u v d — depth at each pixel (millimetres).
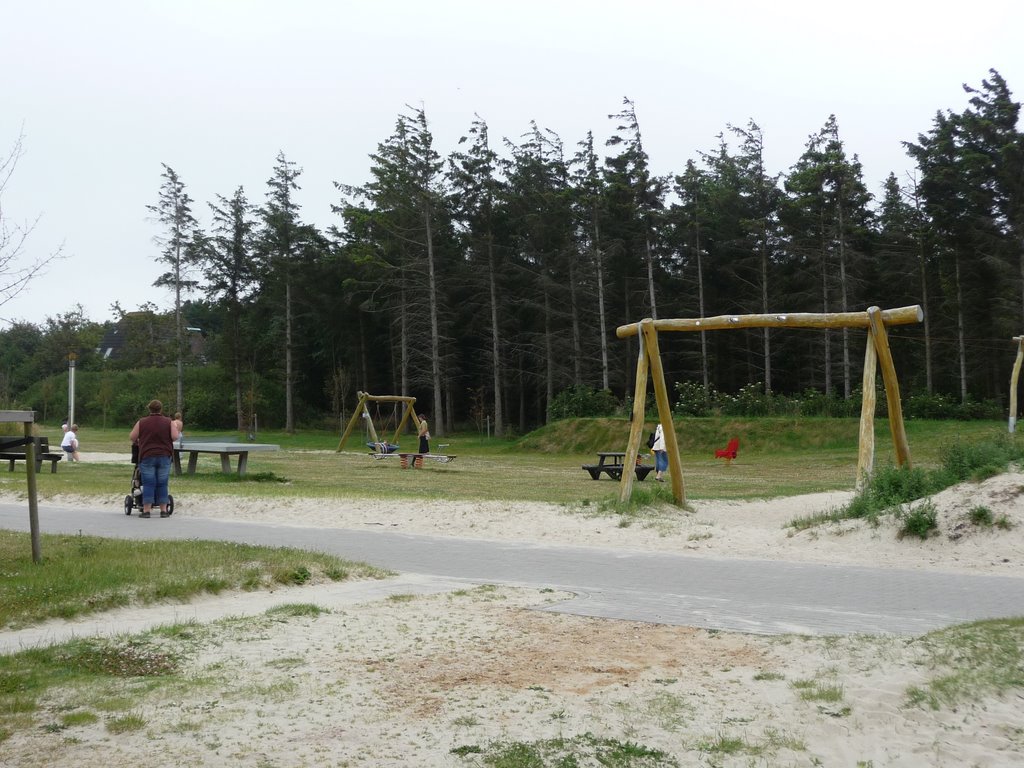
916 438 36938
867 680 6008
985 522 12016
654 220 58719
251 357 77312
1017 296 53219
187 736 5070
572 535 13984
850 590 9617
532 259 68562
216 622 7797
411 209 64312
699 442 42375
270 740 5020
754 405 46188
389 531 14570
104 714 5418
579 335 65312
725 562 11578
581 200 58781
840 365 57906
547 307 63750
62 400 75875
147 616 8234
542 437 47219
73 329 85438
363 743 4980
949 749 4887
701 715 5430
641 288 67875
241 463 25750
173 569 9867
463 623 7902
